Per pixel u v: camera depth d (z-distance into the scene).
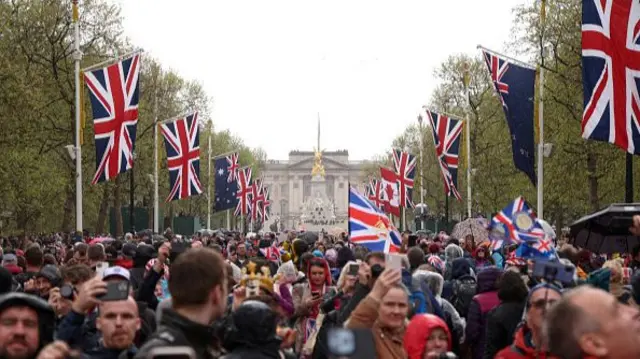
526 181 69.12
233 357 8.11
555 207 72.31
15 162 51.34
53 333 8.70
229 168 85.88
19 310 8.32
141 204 95.94
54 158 63.44
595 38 27.45
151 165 76.88
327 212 163.62
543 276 9.72
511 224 16.28
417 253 20.55
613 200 62.78
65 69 58.62
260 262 16.50
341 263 23.05
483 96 82.81
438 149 57.72
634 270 19.09
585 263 23.16
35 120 49.56
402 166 74.00
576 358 5.53
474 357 15.32
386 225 16.27
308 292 18.45
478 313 15.09
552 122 57.34
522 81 39.62
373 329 10.27
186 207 117.12
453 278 19.39
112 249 24.03
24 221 63.59
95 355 9.22
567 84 55.69
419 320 10.17
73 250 24.75
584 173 58.44
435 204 109.94
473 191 79.31
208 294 7.66
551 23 56.44
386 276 10.29
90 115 60.84
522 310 13.23
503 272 14.59
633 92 27.44
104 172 39.03
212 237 45.69
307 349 15.27
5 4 52.94
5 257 21.80
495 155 74.69
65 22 58.97
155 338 7.44
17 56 52.34
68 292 11.23
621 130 27.39
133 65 39.56
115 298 9.25
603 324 5.47
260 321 8.20
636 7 27.38
